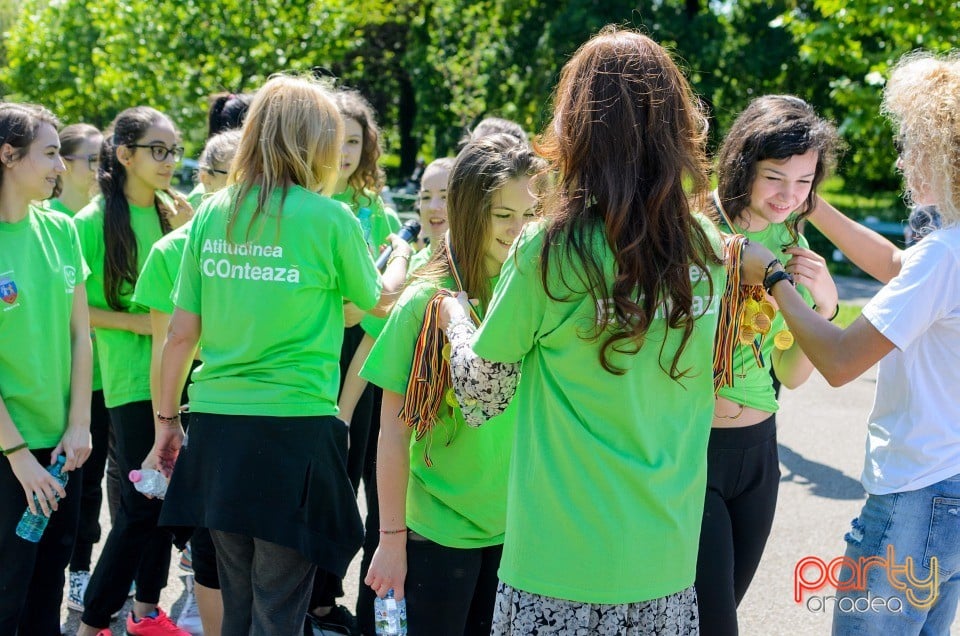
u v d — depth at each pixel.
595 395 2.04
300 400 2.73
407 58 24.36
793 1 20.38
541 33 22.33
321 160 2.83
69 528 3.27
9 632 3.10
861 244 3.05
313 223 2.75
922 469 2.47
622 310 1.96
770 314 2.37
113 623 3.91
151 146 3.73
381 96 29.25
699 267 2.04
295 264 2.72
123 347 3.66
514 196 2.55
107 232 3.69
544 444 2.10
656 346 2.03
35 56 17.06
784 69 22.12
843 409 7.50
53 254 3.20
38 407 3.14
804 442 6.59
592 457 2.04
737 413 2.92
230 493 2.68
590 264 1.96
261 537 2.67
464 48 21.05
